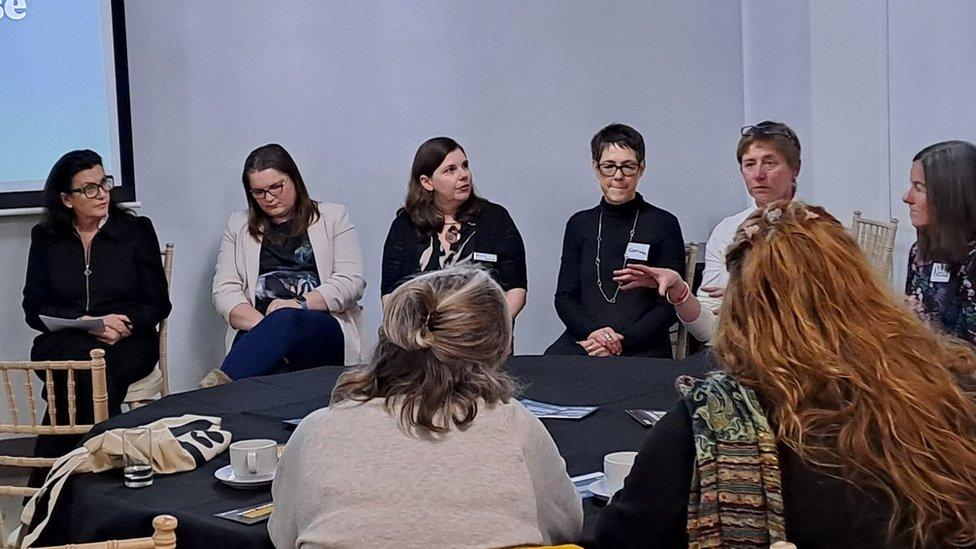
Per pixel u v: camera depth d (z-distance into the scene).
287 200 4.14
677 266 3.97
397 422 1.56
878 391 1.38
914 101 4.69
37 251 4.01
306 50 4.71
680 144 5.44
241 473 1.98
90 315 3.96
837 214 5.07
